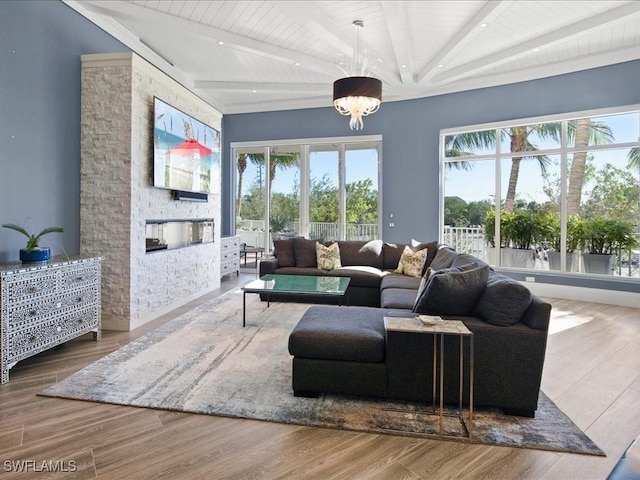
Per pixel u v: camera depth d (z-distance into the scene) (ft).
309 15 13.85
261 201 26.94
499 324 7.72
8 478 5.71
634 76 17.24
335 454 6.39
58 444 6.59
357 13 14.67
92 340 12.12
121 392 8.48
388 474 5.90
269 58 18.95
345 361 8.13
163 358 10.53
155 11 14.52
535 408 7.59
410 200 23.48
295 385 8.28
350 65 19.16
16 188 11.15
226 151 27.07
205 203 19.60
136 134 13.56
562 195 19.66
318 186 25.76
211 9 14.56
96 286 12.01
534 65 19.43
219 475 5.83
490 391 7.69
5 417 7.44
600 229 18.75
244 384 8.93
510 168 21.18
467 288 8.16
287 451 6.46
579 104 18.62
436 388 7.90
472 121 21.62
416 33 16.16
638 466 3.92
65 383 8.93
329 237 25.66
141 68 13.76
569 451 6.53
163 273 15.51
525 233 20.86
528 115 20.02
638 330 13.60
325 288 13.73
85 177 13.52
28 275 9.46
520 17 14.74
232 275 25.52
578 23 15.05
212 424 7.27
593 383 9.29
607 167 18.49
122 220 13.32
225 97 24.95
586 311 16.49
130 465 6.04
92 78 13.46
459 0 13.62
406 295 12.73
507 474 5.94
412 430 7.11
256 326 13.62
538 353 7.53
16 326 9.17
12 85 10.97
